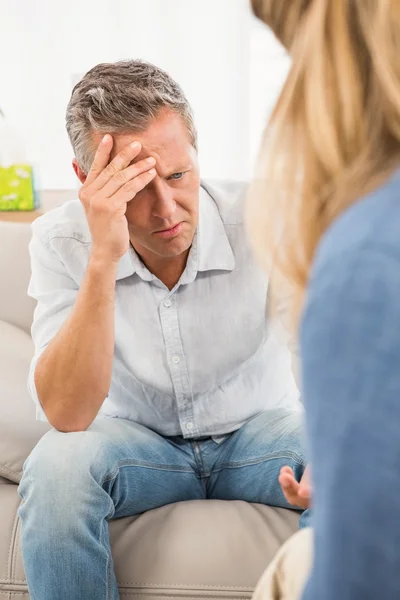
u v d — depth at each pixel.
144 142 1.45
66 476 1.42
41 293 1.69
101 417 1.68
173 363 1.65
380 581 0.46
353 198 0.57
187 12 3.07
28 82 3.15
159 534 1.51
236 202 1.67
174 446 1.70
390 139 0.57
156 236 1.50
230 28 3.08
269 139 0.63
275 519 1.54
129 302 1.65
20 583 1.52
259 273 1.63
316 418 0.49
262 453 1.60
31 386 1.58
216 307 1.64
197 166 1.50
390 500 0.46
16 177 2.50
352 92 0.56
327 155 0.57
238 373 1.68
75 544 1.38
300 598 0.52
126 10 3.08
